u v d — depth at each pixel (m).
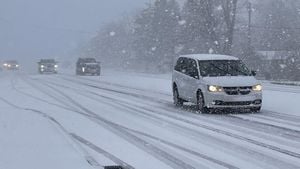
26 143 10.52
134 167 8.46
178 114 16.58
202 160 9.05
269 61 59.72
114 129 12.95
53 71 67.62
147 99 22.88
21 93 26.97
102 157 9.29
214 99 16.44
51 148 9.95
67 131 12.55
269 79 53.41
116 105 19.89
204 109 16.83
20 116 15.52
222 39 63.19
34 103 20.75
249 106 16.66
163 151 9.91
